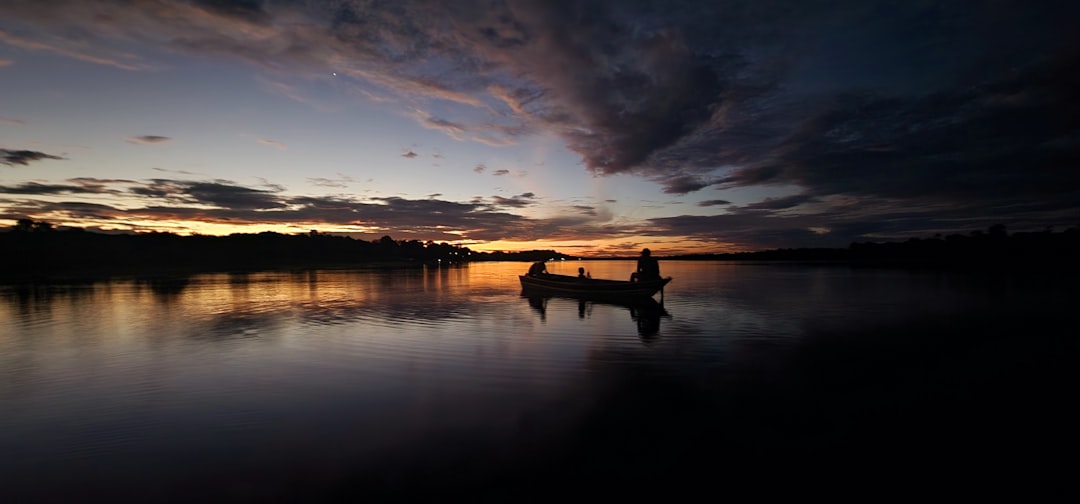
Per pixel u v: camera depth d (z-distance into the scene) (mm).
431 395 8766
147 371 10648
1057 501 5008
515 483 5453
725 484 5418
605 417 7586
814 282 39344
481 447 6445
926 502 5020
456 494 5234
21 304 24484
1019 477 5535
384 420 7488
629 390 9023
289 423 7398
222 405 8289
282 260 114938
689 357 11742
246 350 12797
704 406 8086
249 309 22031
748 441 6621
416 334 15141
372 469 5828
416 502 5074
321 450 6387
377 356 12008
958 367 10578
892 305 21953
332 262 126375
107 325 17281
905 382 9477
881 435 6789
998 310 19625
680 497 5152
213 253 101312
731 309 21234
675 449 6352
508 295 29250
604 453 6262
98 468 5934
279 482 5539
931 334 14555
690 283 38938
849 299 24797
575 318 18766
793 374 10117
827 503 5023
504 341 13906
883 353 12031
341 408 8062
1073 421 7250
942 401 8297
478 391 9016
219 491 5340
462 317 19172
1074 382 9328
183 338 14602
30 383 9750
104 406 8289
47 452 6414
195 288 35281
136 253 85750
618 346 13117
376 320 18297
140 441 6746
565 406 8133
